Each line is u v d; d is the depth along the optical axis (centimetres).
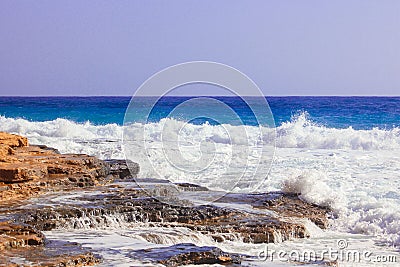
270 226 1474
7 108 5597
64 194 1644
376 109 4753
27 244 1149
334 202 1744
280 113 4534
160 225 1459
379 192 1920
